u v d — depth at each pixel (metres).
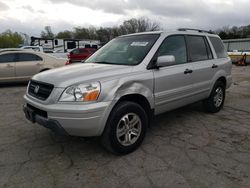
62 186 2.78
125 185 2.79
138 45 4.11
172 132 4.38
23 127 4.63
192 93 4.59
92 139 4.03
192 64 4.54
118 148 3.37
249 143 3.91
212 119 5.12
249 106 6.24
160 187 2.76
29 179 2.90
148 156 3.46
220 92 5.56
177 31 4.48
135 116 3.53
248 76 13.13
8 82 9.33
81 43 32.75
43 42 31.55
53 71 3.66
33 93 3.53
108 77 3.27
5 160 3.34
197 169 3.12
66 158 3.41
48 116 3.11
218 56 5.41
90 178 2.93
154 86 3.77
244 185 2.78
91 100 3.04
